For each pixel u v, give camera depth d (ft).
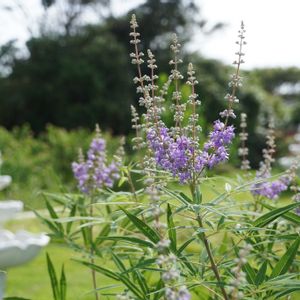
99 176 13.94
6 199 49.70
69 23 118.73
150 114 10.30
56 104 100.99
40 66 103.09
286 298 11.89
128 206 13.26
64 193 14.70
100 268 10.76
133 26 10.39
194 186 9.93
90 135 63.26
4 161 53.16
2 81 104.78
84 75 98.48
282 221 12.51
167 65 97.30
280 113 112.88
